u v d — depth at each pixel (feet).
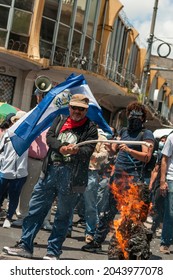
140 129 23.81
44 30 83.35
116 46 105.70
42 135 29.48
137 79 120.16
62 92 22.58
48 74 83.15
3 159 28.53
